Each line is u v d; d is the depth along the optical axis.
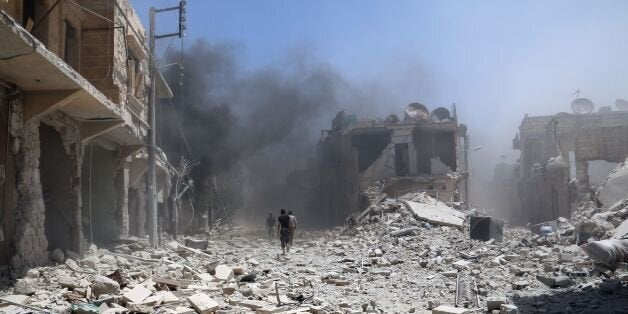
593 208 26.95
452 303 9.51
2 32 8.30
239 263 15.21
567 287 10.75
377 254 17.91
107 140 18.12
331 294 10.33
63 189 14.15
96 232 18.73
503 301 8.59
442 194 40.66
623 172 25.56
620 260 11.85
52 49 14.07
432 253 17.56
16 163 10.98
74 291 8.81
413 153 43.00
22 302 7.84
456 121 43.12
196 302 8.03
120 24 17.41
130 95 18.59
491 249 17.94
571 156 37.44
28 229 11.00
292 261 16.84
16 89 10.77
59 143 14.18
